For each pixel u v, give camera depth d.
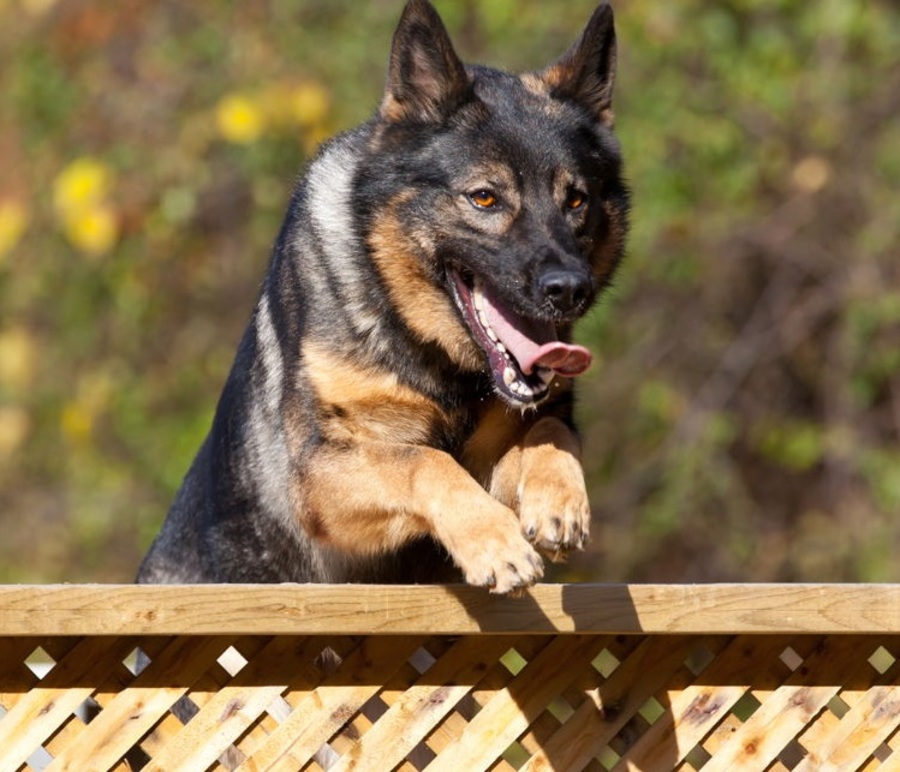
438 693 7.09
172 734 6.92
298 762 6.92
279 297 9.34
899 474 19.16
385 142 9.17
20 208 21.02
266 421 9.38
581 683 7.26
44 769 6.77
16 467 21.48
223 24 20.44
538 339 8.79
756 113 19.56
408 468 8.23
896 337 19.72
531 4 19.56
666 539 19.86
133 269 20.39
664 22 19.02
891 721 7.43
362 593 6.84
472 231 8.84
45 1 21.52
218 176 20.53
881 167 19.53
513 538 7.24
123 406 20.61
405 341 8.89
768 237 19.69
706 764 7.29
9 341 21.08
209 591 6.66
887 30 19.64
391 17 19.78
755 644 7.36
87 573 20.83
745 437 20.45
